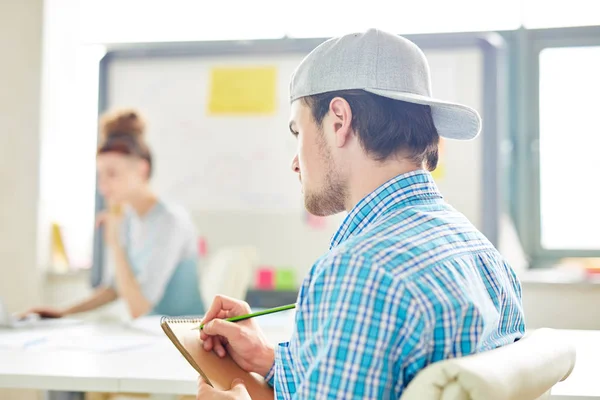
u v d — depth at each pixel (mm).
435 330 688
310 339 713
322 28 2713
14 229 2709
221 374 961
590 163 2549
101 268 2770
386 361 669
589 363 1289
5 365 1244
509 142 2625
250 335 1016
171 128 2756
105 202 2789
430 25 2641
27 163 2719
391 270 688
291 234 2660
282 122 2684
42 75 2729
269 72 2695
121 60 2795
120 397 1959
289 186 2670
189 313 2332
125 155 2395
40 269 2707
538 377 735
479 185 2510
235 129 2715
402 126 818
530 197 2590
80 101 2898
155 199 2418
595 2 2559
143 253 2355
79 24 2900
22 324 1816
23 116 2725
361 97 818
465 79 2533
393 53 828
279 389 798
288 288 2629
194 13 2820
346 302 681
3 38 2746
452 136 941
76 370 1195
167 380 1120
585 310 2342
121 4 2871
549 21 2582
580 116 2559
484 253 828
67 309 2324
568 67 2568
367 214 812
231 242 2695
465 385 620
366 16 2680
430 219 791
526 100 2596
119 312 2564
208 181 2723
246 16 2777
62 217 2871
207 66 2738
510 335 866
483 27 2619
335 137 830
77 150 2893
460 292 716
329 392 666
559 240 2568
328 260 728
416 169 841
